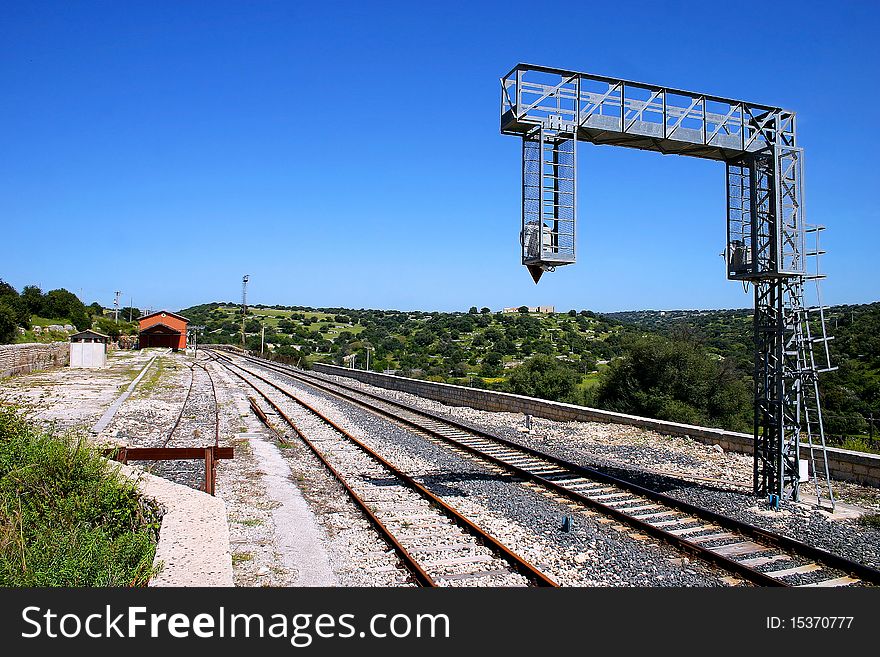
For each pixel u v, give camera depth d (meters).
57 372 35.41
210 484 9.54
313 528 9.31
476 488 11.80
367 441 16.94
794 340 11.77
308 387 34.25
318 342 107.75
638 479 12.79
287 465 13.73
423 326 115.44
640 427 18.23
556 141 11.00
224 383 35.25
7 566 5.74
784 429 11.67
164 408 22.22
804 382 11.82
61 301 71.06
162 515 7.08
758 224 12.03
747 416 31.45
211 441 16.27
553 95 10.88
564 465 13.82
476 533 8.92
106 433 16.14
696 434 16.38
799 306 11.74
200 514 6.85
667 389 32.19
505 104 10.91
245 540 8.63
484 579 7.38
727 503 11.05
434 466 13.86
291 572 7.54
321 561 7.96
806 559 8.33
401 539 8.70
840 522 10.20
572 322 108.94
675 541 8.77
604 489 11.97
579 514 10.25
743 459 14.45
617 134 11.27
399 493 11.30
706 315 117.19
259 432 18.19
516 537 8.87
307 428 19.17
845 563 7.93
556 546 8.63
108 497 7.48
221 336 124.94
